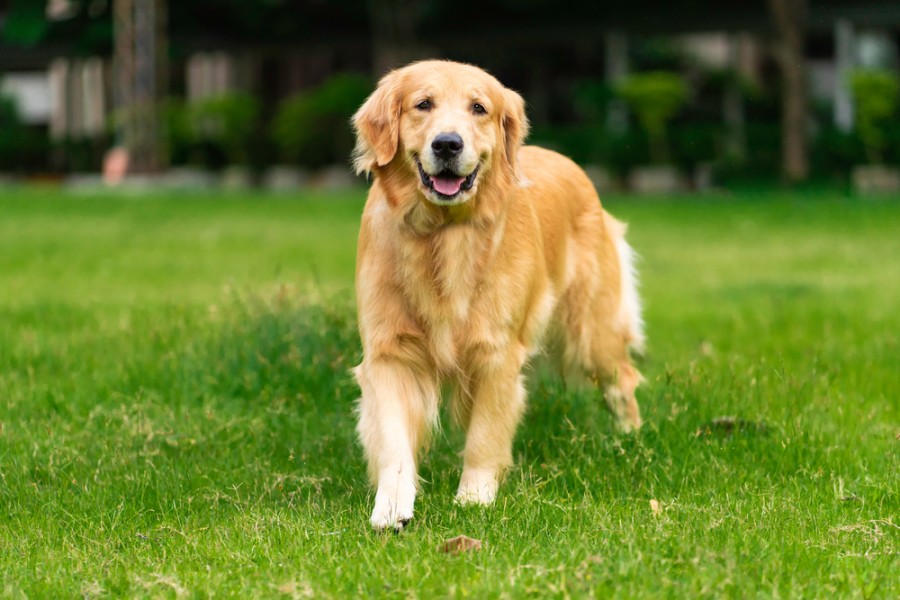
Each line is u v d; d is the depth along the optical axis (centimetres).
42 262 1325
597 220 620
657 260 1442
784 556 411
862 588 376
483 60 3594
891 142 2892
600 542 427
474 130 486
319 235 1700
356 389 652
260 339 708
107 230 1762
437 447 587
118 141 3400
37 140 3600
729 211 2186
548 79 3584
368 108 509
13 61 3800
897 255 1471
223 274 1226
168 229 1794
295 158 3353
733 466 537
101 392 674
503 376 507
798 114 2838
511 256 509
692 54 3366
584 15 3266
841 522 459
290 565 409
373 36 3550
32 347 771
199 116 3359
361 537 448
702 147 2966
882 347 806
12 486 516
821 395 655
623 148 2956
